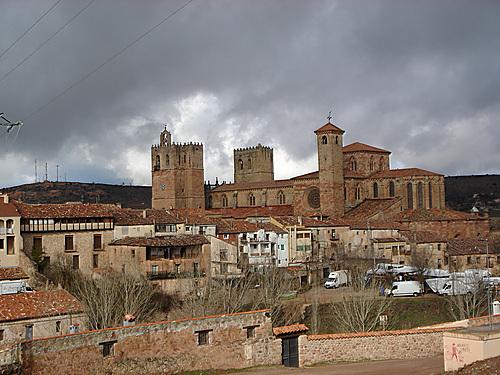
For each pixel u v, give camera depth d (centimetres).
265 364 5053
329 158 18862
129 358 4447
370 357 5378
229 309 9050
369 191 19625
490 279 12088
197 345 4753
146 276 10625
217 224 14362
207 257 12000
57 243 11112
